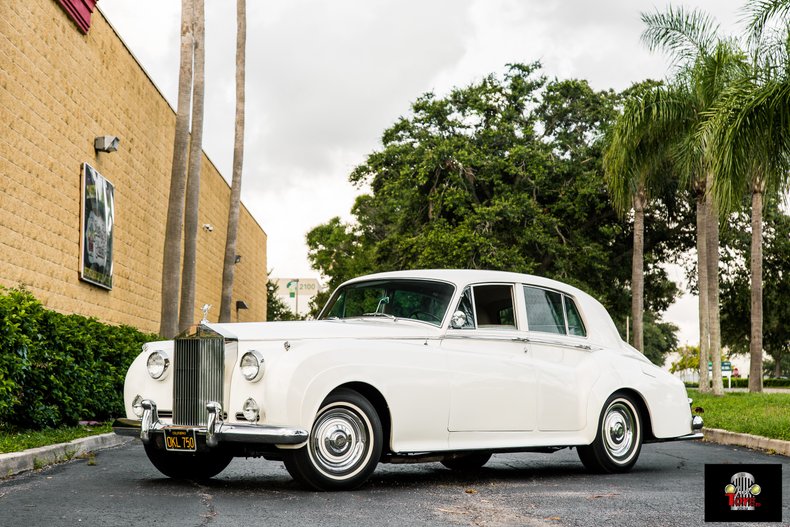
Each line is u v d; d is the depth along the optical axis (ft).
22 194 45.91
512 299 27.40
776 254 117.91
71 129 53.06
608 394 27.89
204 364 22.76
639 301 89.35
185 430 22.49
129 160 65.87
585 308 29.48
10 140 44.37
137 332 49.85
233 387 22.49
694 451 36.70
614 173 75.05
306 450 22.09
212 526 17.69
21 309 31.45
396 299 26.76
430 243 107.14
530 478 26.86
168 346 24.32
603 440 27.99
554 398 26.89
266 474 26.73
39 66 47.98
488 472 28.45
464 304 26.12
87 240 55.42
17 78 45.09
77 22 53.36
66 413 37.50
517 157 112.27
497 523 18.69
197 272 93.40
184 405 23.07
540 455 34.17
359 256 179.32
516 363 26.25
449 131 119.24
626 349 30.17
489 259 106.11
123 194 64.49
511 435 25.89
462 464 29.55
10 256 44.62
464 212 110.93
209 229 97.96
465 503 21.33
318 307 191.93
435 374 24.36
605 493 23.34
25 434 32.96
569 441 26.99
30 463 26.94
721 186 46.39
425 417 24.03
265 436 21.36
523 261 106.01
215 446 21.93
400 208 122.72
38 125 47.93
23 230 46.14
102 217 58.39
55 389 35.50
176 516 18.74
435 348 24.89
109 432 36.58
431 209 113.39
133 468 27.73
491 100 120.26
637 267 89.51
